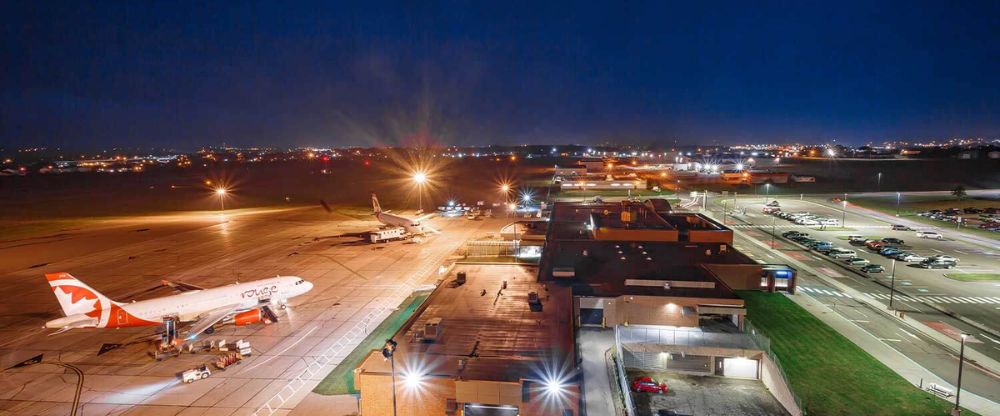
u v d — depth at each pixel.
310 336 55.75
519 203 166.25
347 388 43.97
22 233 121.75
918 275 77.88
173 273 83.94
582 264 67.12
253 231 123.06
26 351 52.19
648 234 80.06
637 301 54.62
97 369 48.03
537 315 48.47
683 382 44.84
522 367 37.22
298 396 42.78
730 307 53.38
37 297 71.31
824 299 65.81
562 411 34.28
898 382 43.31
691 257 71.31
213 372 47.16
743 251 95.00
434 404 35.66
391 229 109.81
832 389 42.22
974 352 49.38
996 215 129.62
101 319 51.88
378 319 60.88
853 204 155.12
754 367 45.78
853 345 50.97
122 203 186.75
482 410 35.75
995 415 38.12
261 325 59.00
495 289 56.94
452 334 43.84
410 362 38.19
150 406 41.38
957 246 98.12
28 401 42.34
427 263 89.06
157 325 55.22
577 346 43.62
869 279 75.81
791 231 113.12
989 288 70.94
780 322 57.25
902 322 57.59
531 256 90.00
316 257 94.50
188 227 129.62
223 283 78.00
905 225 121.75
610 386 43.22
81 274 83.75
